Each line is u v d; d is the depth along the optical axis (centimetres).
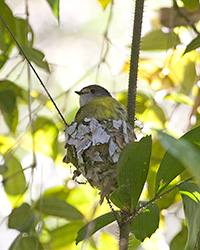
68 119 890
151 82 935
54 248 791
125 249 550
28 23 816
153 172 845
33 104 899
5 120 848
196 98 841
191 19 902
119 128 689
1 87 843
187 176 813
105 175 646
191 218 582
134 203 541
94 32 1139
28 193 822
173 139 475
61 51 1118
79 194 867
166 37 916
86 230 589
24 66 825
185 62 938
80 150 666
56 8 688
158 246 845
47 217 814
